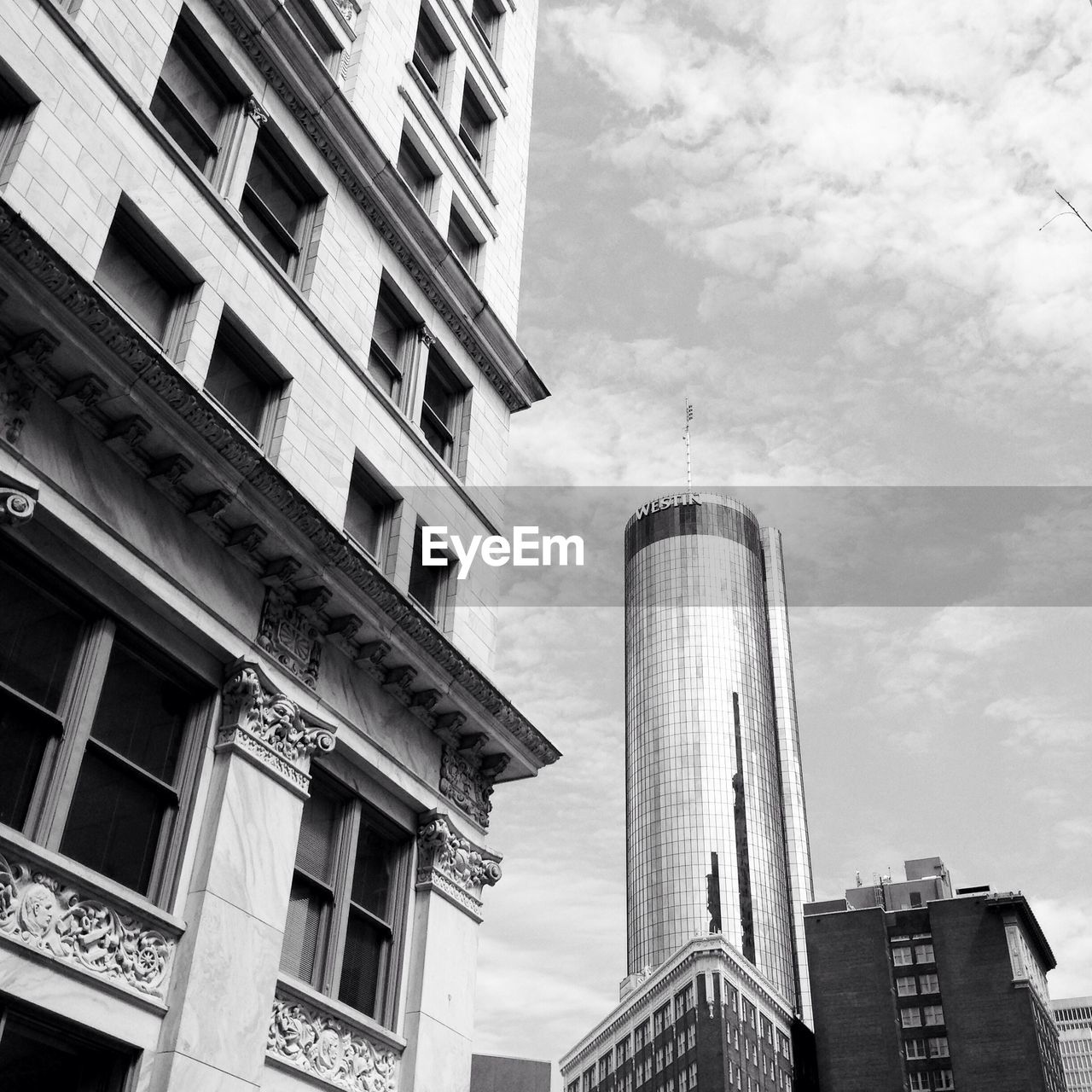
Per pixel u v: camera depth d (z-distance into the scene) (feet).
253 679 56.95
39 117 54.03
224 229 65.92
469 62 108.17
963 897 522.06
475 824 75.10
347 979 62.64
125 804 50.96
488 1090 118.11
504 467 93.91
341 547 62.44
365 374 75.87
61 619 50.29
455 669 71.61
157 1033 47.37
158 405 53.26
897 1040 497.46
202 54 70.74
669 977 512.22
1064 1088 519.19
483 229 102.22
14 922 42.80
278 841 56.24
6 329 48.88
